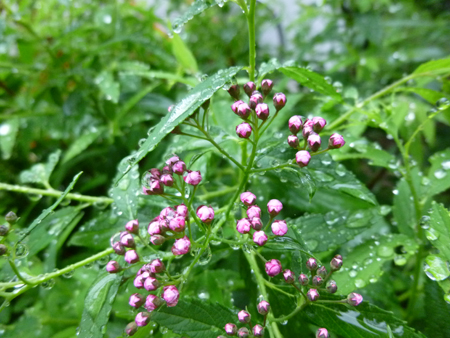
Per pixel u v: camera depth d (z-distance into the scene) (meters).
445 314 0.07
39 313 0.11
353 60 0.16
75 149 0.12
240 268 0.08
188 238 0.06
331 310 0.06
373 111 0.09
